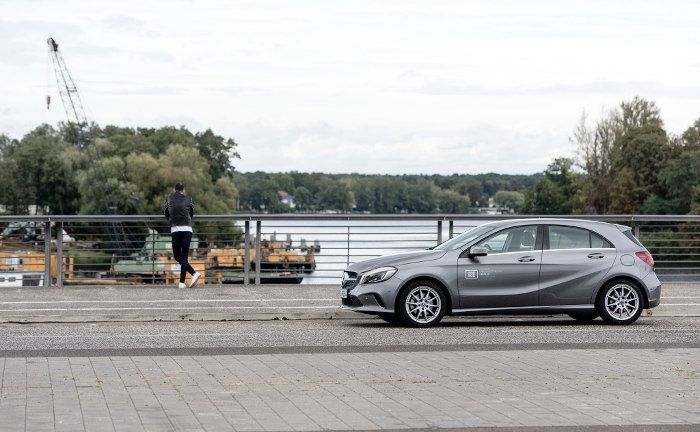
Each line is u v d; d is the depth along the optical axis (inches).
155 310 663.8
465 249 603.8
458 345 507.8
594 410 329.4
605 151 4042.8
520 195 4596.5
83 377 391.2
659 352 473.1
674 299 749.3
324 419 313.4
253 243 906.7
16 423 303.7
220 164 4945.9
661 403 341.7
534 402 343.0
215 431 295.4
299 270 832.3
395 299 594.6
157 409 327.9
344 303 614.5
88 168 4362.7
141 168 4288.9
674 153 3954.2
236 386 372.8
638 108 4114.2
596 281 607.8
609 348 493.0
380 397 351.6
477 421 311.6
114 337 542.0
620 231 621.9
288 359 446.9
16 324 621.6
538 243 609.3
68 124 4788.4
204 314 650.8
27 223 898.7
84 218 821.9
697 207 3644.2
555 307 605.3
